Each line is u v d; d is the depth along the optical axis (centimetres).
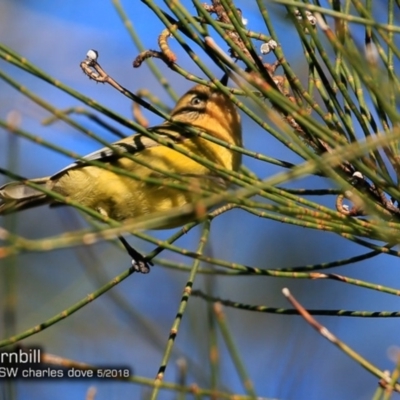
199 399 503
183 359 610
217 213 625
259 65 534
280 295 1238
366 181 546
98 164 484
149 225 398
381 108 525
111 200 866
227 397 500
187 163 848
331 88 539
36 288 1143
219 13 584
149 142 852
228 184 616
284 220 538
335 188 574
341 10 532
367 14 456
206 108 880
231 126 882
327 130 462
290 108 460
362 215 558
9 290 546
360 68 442
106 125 648
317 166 409
